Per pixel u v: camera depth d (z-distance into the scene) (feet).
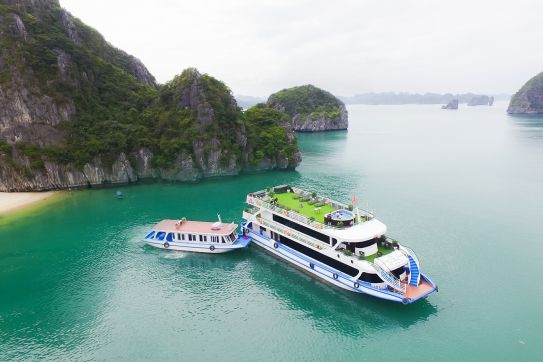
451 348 118.52
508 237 197.36
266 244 181.98
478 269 164.76
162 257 182.70
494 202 257.96
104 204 272.31
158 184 336.49
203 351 119.75
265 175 368.89
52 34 364.17
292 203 185.78
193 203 271.69
